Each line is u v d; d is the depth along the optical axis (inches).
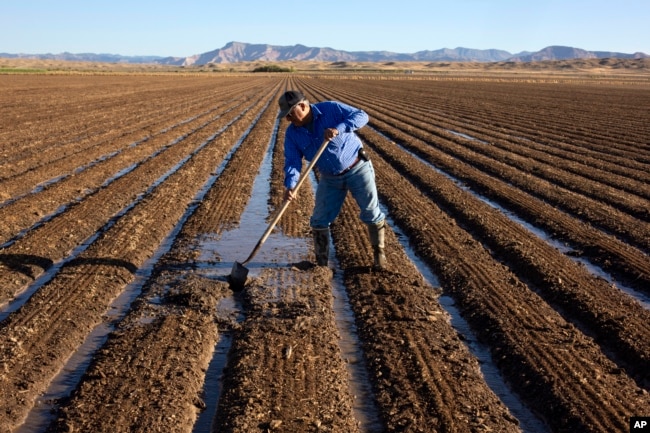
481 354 230.7
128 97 1692.9
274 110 1328.7
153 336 233.0
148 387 197.2
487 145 807.7
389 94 2112.5
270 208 447.5
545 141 866.1
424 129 1009.5
